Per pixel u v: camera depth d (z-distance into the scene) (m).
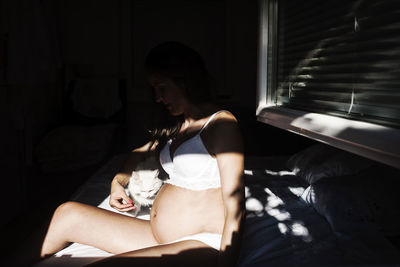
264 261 1.40
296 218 1.76
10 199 3.37
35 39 4.14
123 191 1.71
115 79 5.36
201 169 1.39
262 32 2.83
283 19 2.63
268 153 5.07
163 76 1.42
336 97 1.84
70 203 1.58
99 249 1.55
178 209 1.41
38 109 4.75
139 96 5.82
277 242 1.52
